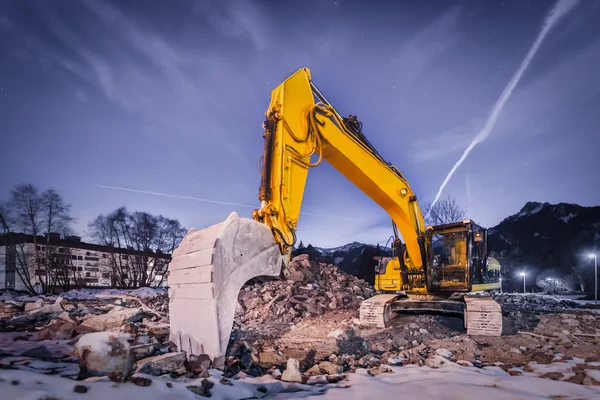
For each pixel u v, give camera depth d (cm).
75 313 898
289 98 635
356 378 440
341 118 755
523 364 536
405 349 629
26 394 263
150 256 3972
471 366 506
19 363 409
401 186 879
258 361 524
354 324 855
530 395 371
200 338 464
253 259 500
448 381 422
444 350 576
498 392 379
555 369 481
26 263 3092
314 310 1100
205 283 457
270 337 719
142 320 789
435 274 891
